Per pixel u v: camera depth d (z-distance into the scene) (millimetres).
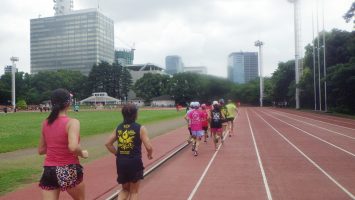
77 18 174750
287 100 108750
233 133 26281
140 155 6605
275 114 59594
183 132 28031
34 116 55750
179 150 17719
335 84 59125
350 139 22125
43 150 5457
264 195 9133
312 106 87188
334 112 62906
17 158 15461
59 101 5316
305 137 23453
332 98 68438
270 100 116875
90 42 173000
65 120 5199
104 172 12188
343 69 56719
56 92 5355
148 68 161375
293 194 9195
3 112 75188
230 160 14695
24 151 17781
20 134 26078
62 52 176625
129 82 142875
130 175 6508
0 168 13047
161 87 129500
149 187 10172
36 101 130250
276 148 18172
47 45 179125
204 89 43031
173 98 113750
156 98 123500
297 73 91000
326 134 25469
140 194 9398
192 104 16406
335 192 9359
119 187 10055
